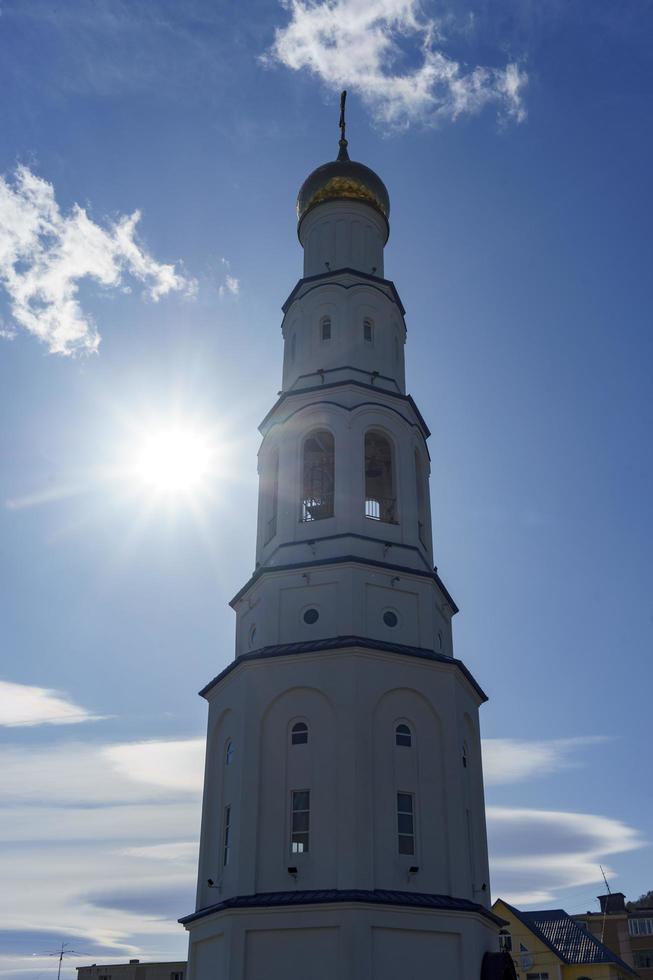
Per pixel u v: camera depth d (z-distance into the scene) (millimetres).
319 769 26219
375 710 26984
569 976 59906
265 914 24375
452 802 26766
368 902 23734
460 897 25422
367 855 24734
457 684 29141
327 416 32062
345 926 23500
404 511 31562
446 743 27609
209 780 29312
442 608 32188
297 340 35500
